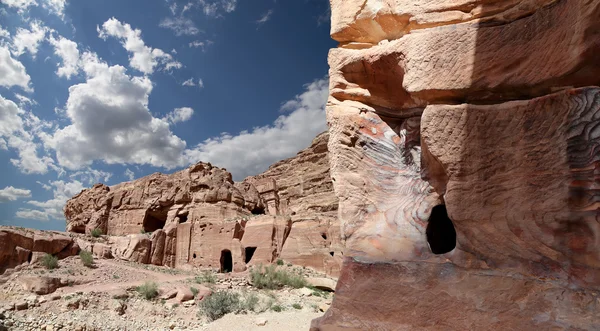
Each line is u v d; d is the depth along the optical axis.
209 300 21.23
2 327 16.08
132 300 21.20
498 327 3.55
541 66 3.91
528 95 4.09
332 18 5.90
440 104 4.47
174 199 47.34
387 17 5.27
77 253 28.88
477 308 3.73
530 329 3.38
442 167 4.52
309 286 29.03
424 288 4.15
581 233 3.37
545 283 3.47
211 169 49.97
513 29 4.17
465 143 4.16
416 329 3.98
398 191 5.27
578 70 3.69
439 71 4.47
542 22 3.97
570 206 3.44
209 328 17.48
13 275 22.33
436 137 4.34
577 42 3.59
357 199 5.30
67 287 22.06
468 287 3.88
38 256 25.12
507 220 3.81
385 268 4.53
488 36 4.29
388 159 5.55
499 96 4.23
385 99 5.82
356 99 5.88
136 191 51.81
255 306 21.02
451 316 3.85
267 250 37.22
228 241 39.22
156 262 39.50
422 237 4.73
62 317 17.92
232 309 20.20
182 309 20.98
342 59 5.79
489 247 3.91
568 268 3.40
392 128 5.79
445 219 5.56
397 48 4.96
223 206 43.94
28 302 18.55
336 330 4.38
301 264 35.78
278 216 40.00
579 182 3.41
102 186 57.16
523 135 3.84
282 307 21.33
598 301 3.15
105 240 40.50
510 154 3.89
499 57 4.18
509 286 3.65
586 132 3.42
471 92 4.32
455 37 4.46
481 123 4.11
